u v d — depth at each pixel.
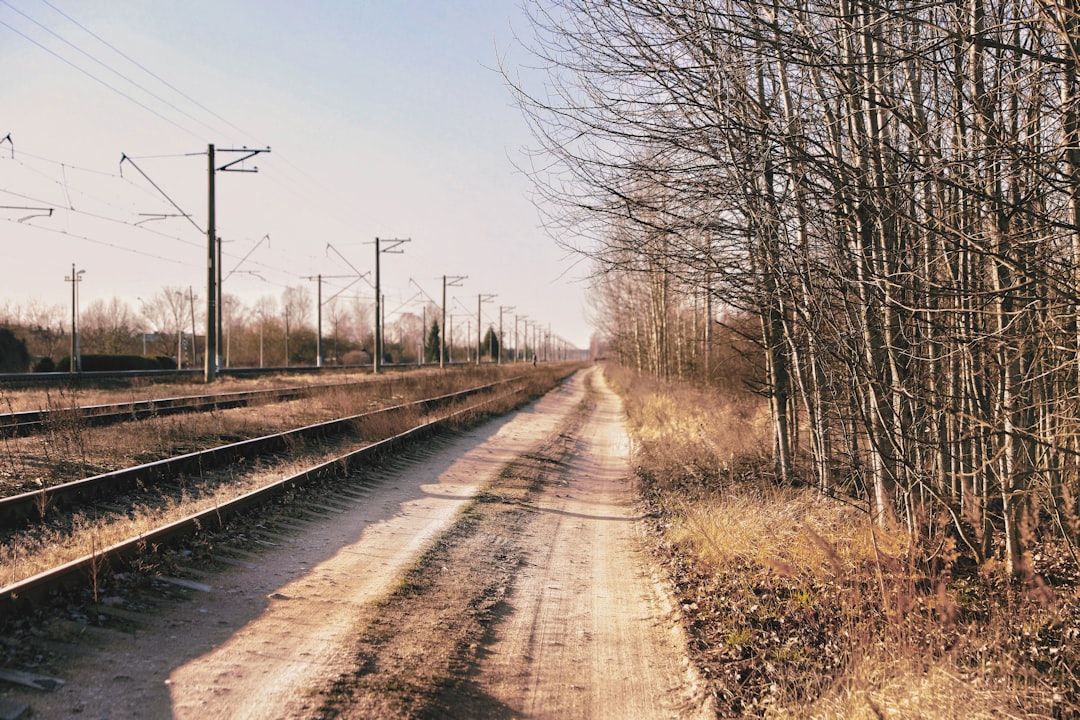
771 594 7.50
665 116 7.66
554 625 6.94
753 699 5.42
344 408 23.27
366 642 5.87
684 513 11.05
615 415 36.94
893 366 7.59
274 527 9.18
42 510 8.52
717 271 8.70
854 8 7.59
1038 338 6.41
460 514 11.16
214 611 6.29
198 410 20.22
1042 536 8.71
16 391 23.73
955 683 5.13
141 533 7.64
